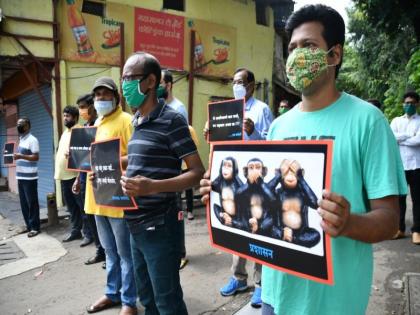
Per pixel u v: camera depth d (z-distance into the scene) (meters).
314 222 1.22
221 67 9.66
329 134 1.37
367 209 1.36
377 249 4.27
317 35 1.36
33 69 7.67
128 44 8.10
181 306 2.23
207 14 9.35
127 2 8.02
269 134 1.66
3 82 9.94
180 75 8.98
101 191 2.54
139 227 2.15
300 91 1.44
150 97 2.24
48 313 3.25
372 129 1.28
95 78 7.72
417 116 4.57
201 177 2.18
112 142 2.47
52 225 6.21
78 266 4.36
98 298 3.49
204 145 9.46
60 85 7.31
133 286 2.97
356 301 1.34
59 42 7.24
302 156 1.26
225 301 3.22
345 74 19.42
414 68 6.90
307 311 1.39
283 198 1.31
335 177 1.32
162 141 2.12
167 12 8.62
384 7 7.66
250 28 10.42
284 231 1.31
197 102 9.31
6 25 6.74
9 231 6.12
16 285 3.90
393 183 1.23
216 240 1.58
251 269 3.91
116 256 3.19
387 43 11.57
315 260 1.23
